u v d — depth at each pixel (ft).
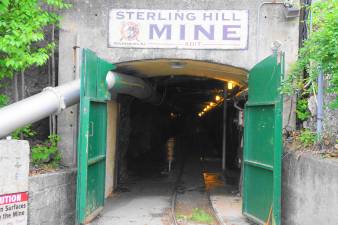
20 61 27.84
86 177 29.14
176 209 40.40
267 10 36.29
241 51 36.29
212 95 100.68
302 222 25.27
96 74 31.91
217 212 38.11
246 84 44.09
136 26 36.68
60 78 36.70
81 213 28.71
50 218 26.84
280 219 27.78
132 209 39.22
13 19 28.04
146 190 49.98
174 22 36.45
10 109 25.67
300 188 25.91
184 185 55.26
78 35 36.63
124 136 56.65
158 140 106.73
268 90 30.19
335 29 23.43
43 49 30.42
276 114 27.91
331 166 21.16
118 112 49.42
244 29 36.22
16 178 22.75
